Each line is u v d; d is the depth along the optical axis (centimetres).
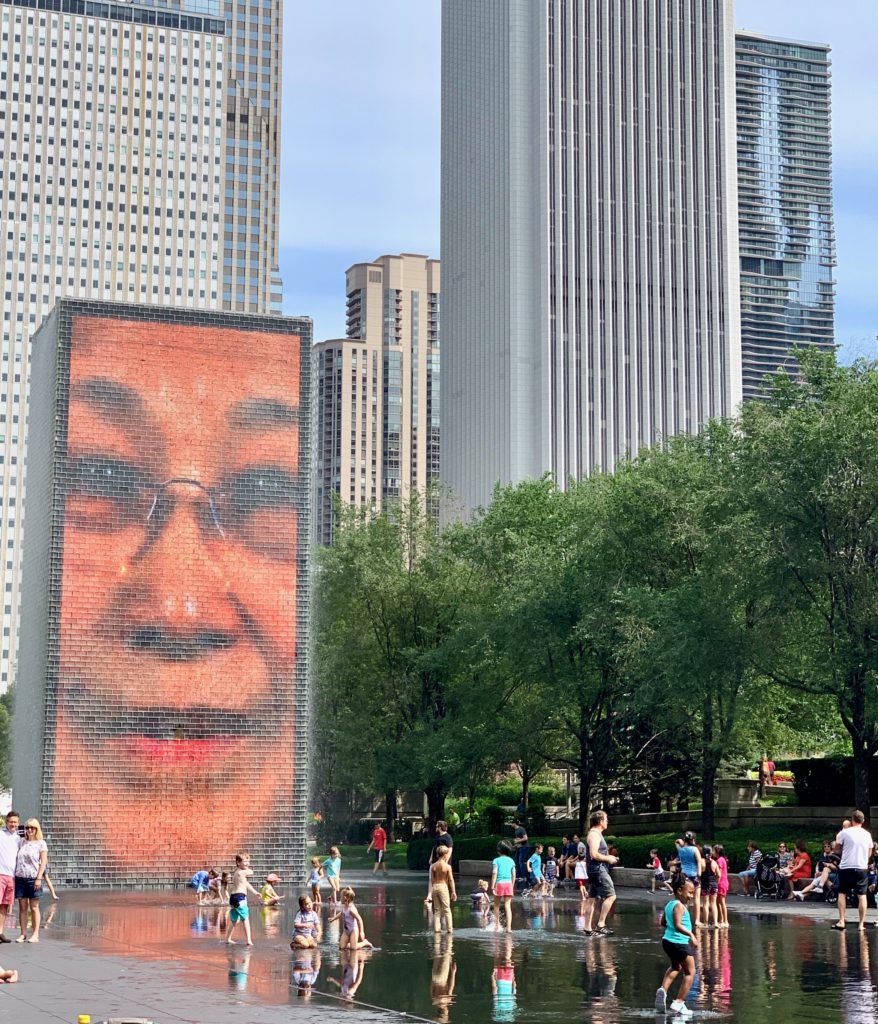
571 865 6003
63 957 2861
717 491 5934
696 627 5650
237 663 5294
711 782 6259
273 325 5556
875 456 5244
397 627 8731
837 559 5362
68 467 5231
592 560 6825
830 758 6594
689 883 2212
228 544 5362
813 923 3906
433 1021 2053
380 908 4556
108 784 5081
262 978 2556
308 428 5550
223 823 5188
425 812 11550
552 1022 2059
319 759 8919
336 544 8894
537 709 7188
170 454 5356
